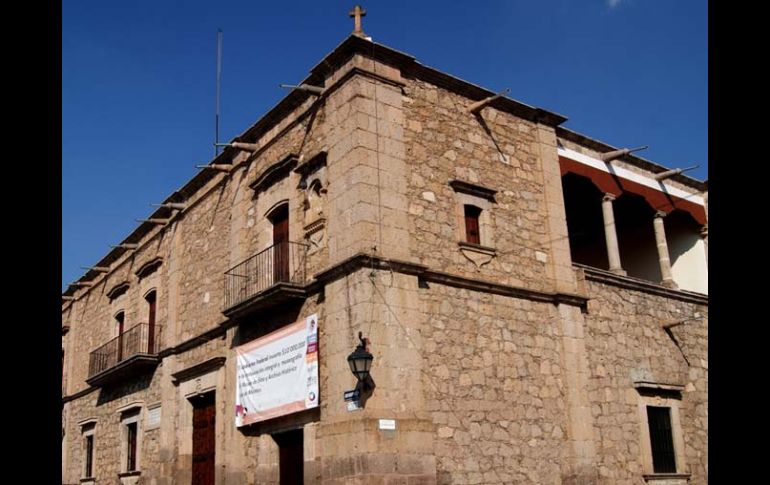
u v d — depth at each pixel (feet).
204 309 56.70
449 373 40.65
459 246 44.01
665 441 52.39
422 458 37.42
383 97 43.14
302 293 43.14
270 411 44.04
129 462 65.92
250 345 47.37
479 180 46.80
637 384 51.08
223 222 56.34
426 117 45.21
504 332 44.29
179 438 56.18
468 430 40.37
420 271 40.86
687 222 66.54
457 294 42.73
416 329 39.81
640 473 48.80
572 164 54.39
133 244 72.69
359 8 44.24
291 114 48.96
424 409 38.70
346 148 41.88
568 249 50.08
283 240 48.11
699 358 57.57
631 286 54.24
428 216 43.06
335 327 39.70
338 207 41.57
